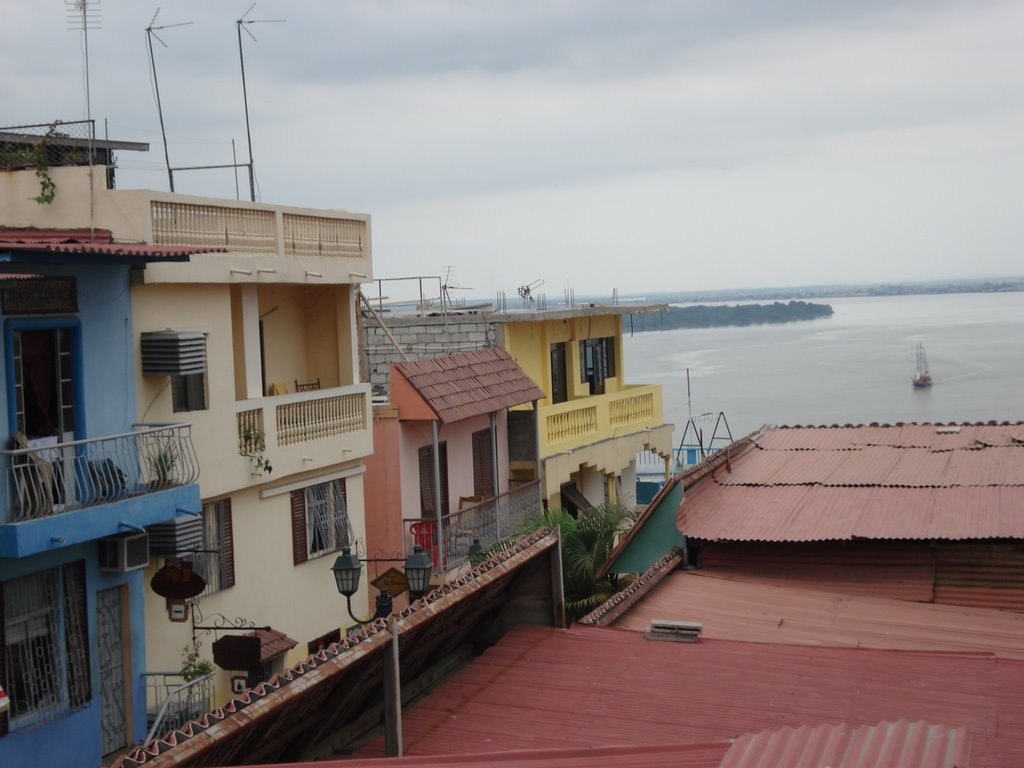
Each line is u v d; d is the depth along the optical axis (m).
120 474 16.83
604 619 15.25
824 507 20.11
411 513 27.34
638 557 19.97
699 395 95.31
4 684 15.34
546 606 14.70
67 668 16.36
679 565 19.45
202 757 8.93
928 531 18.48
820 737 8.16
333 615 24.00
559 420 34.09
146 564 17.19
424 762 9.01
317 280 23.17
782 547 19.11
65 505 15.97
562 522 21.34
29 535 14.90
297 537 22.91
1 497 15.07
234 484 20.67
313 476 23.33
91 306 17.12
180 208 19.77
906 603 17.48
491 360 30.77
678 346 192.50
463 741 11.19
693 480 20.59
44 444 16.09
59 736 16.03
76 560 16.47
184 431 19.36
